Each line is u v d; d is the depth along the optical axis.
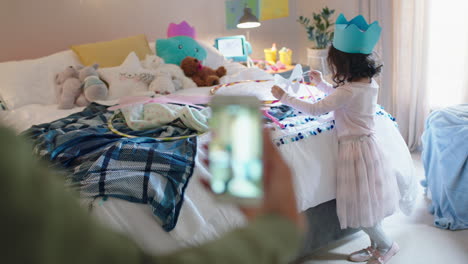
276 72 3.14
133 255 0.23
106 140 1.62
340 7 3.35
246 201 0.27
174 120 1.82
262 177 0.27
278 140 1.59
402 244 1.90
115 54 2.77
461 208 1.98
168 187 1.38
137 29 3.18
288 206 0.27
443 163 2.01
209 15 3.41
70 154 1.52
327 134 1.69
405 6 2.71
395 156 1.84
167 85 2.47
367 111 1.63
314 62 3.26
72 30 2.97
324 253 1.86
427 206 2.23
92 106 2.22
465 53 2.56
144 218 1.32
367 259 1.77
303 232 0.27
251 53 3.48
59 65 2.60
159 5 3.20
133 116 1.91
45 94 2.47
